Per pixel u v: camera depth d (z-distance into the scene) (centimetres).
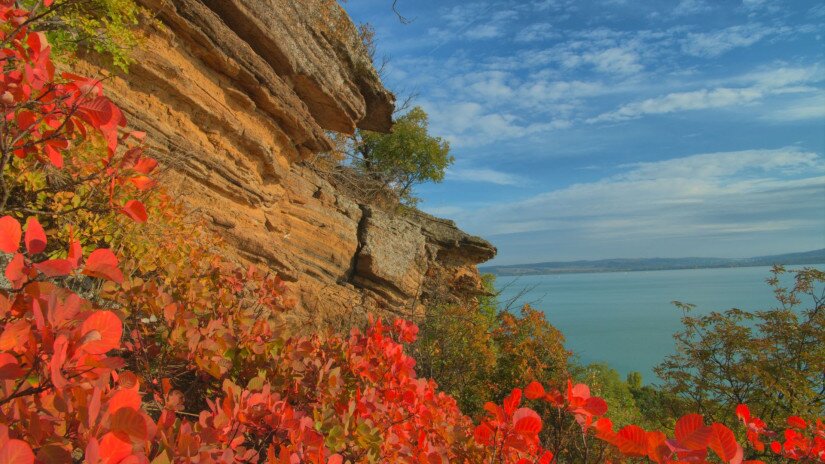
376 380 295
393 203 1730
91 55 564
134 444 105
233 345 259
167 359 265
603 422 180
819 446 239
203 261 448
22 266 108
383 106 1127
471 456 277
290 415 201
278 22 788
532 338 1256
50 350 95
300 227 1065
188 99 688
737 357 1071
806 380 979
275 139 909
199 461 131
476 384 1146
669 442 133
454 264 1809
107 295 258
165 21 648
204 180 730
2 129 157
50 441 96
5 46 172
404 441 261
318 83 894
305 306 981
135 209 179
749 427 250
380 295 1243
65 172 338
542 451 271
